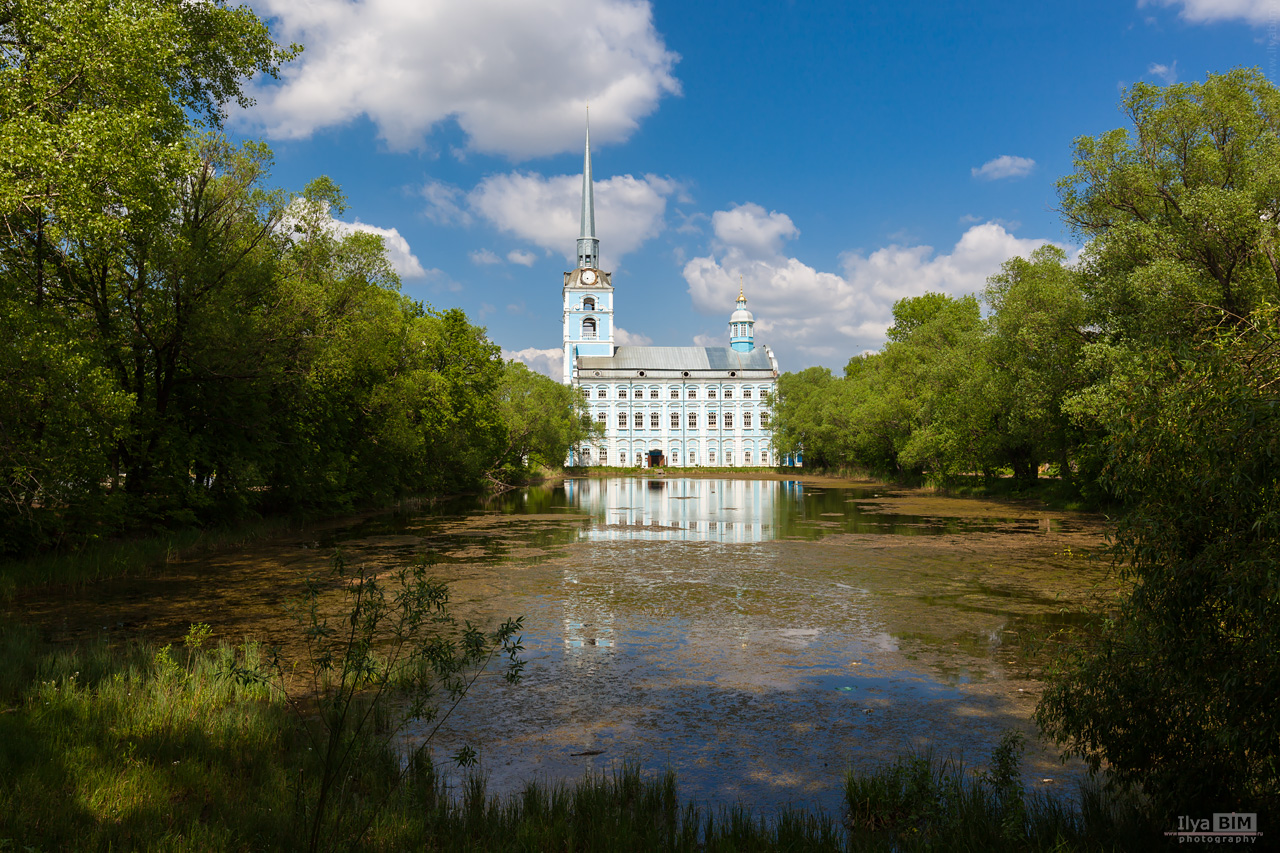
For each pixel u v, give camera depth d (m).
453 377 46.41
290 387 24.97
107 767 5.76
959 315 57.88
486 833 5.09
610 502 43.94
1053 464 43.59
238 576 16.33
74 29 13.55
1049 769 6.48
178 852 4.56
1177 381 4.94
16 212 13.41
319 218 26.86
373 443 34.44
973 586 15.34
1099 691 5.42
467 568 17.75
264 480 22.78
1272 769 4.42
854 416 66.94
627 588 15.16
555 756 6.81
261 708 7.48
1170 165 26.12
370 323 29.09
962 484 51.12
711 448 120.50
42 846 4.46
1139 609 5.13
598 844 4.93
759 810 5.76
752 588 15.16
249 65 19.72
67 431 14.55
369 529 27.14
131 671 8.25
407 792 5.49
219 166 21.78
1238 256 22.52
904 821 5.36
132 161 13.74
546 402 83.25
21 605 13.12
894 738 7.21
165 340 19.81
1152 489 4.90
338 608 13.02
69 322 16.52
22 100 13.27
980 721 7.66
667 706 8.14
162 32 14.88
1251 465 4.20
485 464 55.47
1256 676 4.35
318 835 4.66
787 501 44.34
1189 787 4.89
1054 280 33.25
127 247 18.03
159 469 20.47
